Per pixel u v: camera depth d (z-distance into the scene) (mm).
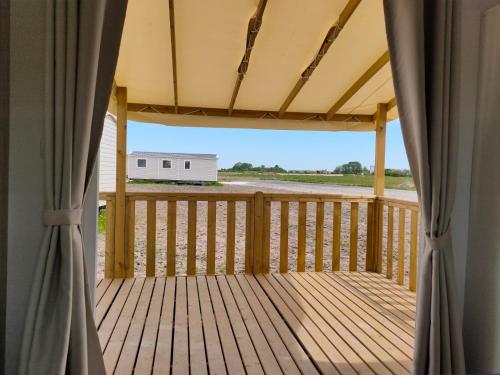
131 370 1986
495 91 1810
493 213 1805
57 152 1375
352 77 3605
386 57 3170
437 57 1711
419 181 1760
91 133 1523
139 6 2578
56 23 1363
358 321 2727
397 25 1731
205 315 2789
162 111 4316
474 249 1897
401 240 3666
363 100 4133
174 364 2059
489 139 1833
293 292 3383
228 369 2016
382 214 4117
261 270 4012
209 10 2662
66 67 1372
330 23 2801
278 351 2234
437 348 1697
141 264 4969
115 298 3123
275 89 3863
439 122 1714
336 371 2012
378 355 2197
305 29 2879
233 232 3930
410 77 1696
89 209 1731
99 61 1531
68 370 1398
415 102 1686
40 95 1506
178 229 7465
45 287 1360
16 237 1491
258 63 3369
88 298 1538
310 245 6059
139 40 2953
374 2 2559
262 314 2832
